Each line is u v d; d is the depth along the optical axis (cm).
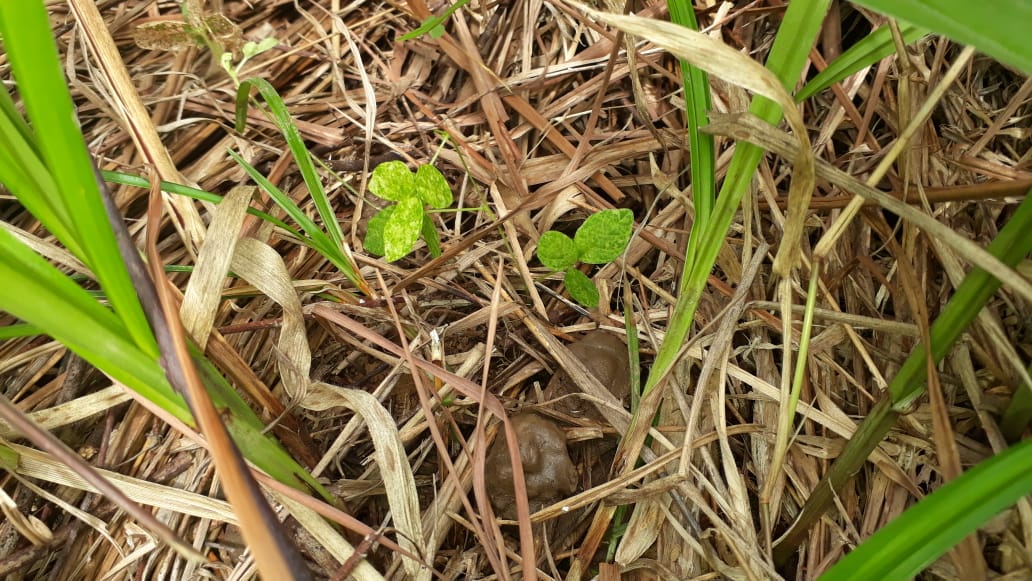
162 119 36
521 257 32
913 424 27
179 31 31
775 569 27
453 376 27
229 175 35
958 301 21
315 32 38
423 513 29
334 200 35
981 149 30
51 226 21
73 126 18
